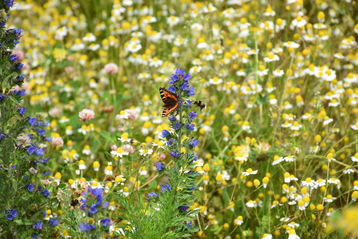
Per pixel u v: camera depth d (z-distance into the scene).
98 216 4.16
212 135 6.75
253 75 7.76
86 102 8.05
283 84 7.54
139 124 7.28
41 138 4.98
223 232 5.84
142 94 8.12
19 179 4.54
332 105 6.83
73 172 6.22
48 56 8.74
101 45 10.20
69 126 7.23
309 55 7.89
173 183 4.62
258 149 6.28
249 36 8.69
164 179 6.18
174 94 4.45
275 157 6.02
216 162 6.30
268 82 7.27
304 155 6.41
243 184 6.14
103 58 9.15
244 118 7.44
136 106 8.01
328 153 6.23
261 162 6.21
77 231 4.55
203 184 6.19
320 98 7.13
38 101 7.84
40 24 10.27
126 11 10.98
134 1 10.72
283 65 7.56
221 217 6.00
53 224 4.69
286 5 8.31
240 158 6.09
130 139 5.79
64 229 4.82
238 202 6.05
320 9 8.80
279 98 7.32
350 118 6.97
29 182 4.59
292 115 6.77
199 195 5.79
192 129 4.60
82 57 8.83
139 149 5.83
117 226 4.78
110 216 5.20
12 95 4.50
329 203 5.79
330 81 7.25
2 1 4.51
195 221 5.83
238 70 8.30
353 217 2.79
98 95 8.55
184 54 8.42
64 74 9.07
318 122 6.64
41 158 4.96
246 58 7.78
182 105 4.53
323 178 6.22
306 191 5.61
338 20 8.48
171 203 4.63
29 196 4.52
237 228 5.93
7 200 4.51
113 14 9.83
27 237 4.55
